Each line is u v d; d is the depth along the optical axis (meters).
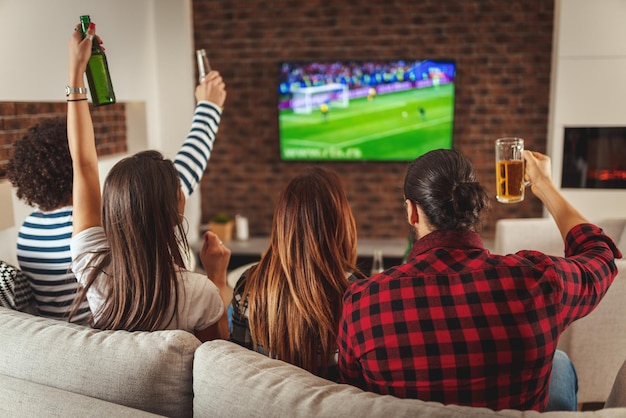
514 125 4.73
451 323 1.06
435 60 4.59
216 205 5.14
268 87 4.89
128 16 3.98
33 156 1.66
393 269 1.14
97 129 3.85
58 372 1.23
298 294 1.36
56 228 1.68
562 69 4.14
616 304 2.44
